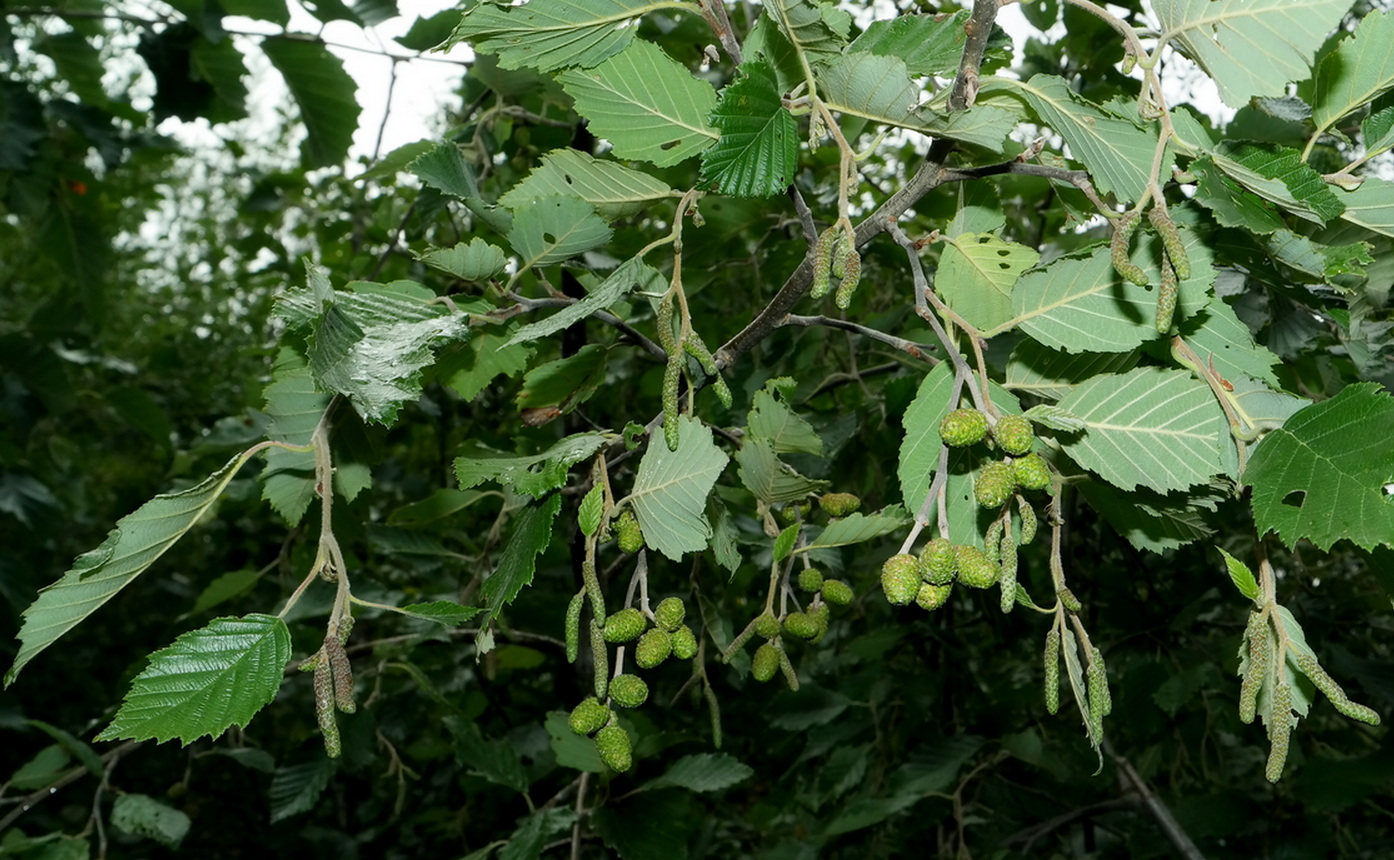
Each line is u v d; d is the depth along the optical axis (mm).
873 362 3322
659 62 1257
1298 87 1508
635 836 2453
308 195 4734
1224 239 1347
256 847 6309
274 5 2855
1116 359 1287
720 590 3217
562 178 1458
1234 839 3441
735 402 2883
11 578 4035
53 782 2893
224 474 1208
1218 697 3324
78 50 3471
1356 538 969
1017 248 1279
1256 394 1164
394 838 5777
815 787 3699
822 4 1295
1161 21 1118
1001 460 1187
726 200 2318
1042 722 3779
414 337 1315
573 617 1272
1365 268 1680
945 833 3801
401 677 3873
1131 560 3348
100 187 4238
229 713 1063
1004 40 1436
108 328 7254
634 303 2928
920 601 1074
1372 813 4086
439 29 2586
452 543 3777
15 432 4711
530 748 3473
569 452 1341
